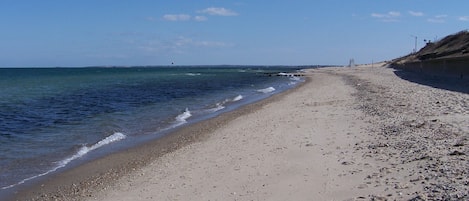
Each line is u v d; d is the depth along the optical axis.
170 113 27.72
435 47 102.81
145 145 16.98
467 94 28.23
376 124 16.86
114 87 55.75
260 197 9.09
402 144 12.48
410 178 9.09
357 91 37.88
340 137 14.79
